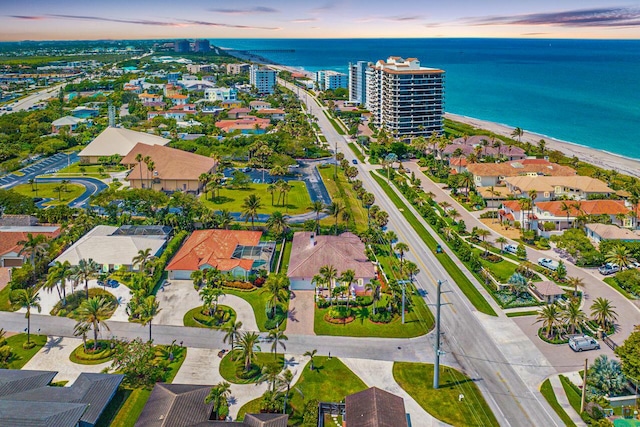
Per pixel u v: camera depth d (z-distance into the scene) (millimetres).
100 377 98250
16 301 130875
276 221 167750
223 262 149375
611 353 112375
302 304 134500
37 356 111688
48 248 151875
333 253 146250
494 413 95250
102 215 196250
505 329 122688
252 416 87938
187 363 109750
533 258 161500
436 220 187500
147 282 137875
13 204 192125
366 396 91312
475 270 151500
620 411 94062
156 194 196375
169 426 85062
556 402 97938
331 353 113438
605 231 166625
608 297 136125
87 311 110438
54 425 82125
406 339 118938
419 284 144625
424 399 99062
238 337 108688
